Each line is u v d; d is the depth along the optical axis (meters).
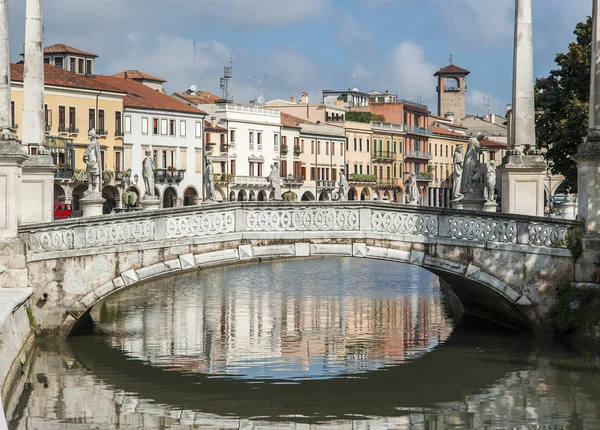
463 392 25.22
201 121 112.25
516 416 23.03
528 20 34.16
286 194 121.12
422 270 61.06
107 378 26.56
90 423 22.42
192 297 44.66
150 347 30.88
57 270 29.50
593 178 29.58
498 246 30.12
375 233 30.08
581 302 29.31
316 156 135.38
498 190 95.81
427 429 22.17
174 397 24.70
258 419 23.03
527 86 34.28
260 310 39.84
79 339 31.86
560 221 30.06
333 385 25.94
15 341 25.97
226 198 117.69
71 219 29.45
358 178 141.12
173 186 107.94
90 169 37.81
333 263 67.94
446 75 173.00
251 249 29.92
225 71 123.06
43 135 35.31
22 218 34.66
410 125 153.00
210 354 29.91
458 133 165.75
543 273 30.25
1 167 28.97
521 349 30.39
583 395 24.78
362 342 32.06
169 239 29.66
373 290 48.09
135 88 108.00
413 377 26.89
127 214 29.61
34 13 35.09
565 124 43.31
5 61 29.59
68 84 93.12
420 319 37.19
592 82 29.72
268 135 126.00
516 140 34.41
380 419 23.03
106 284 29.59
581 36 45.66
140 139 103.31
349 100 158.25
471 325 35.56
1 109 29.34
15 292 27.83
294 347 31.16
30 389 25.30
